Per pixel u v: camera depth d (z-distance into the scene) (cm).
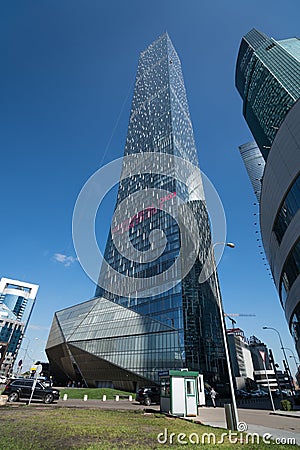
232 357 8938
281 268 3666
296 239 2983
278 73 12100
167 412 1994
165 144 8381
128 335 5441
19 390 2534
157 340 4981
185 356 4509
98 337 5978
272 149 3175
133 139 10819
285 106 10900
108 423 1365
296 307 3544
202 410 2567
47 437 994
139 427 1265
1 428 1133
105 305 6706
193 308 5291
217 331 5725
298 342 3903
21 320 19475
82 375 6206
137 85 12938
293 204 2928
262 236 4400
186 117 10269
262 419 1825
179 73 11988
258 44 14788
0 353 11738
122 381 5206
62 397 3641
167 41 12531
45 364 8938
